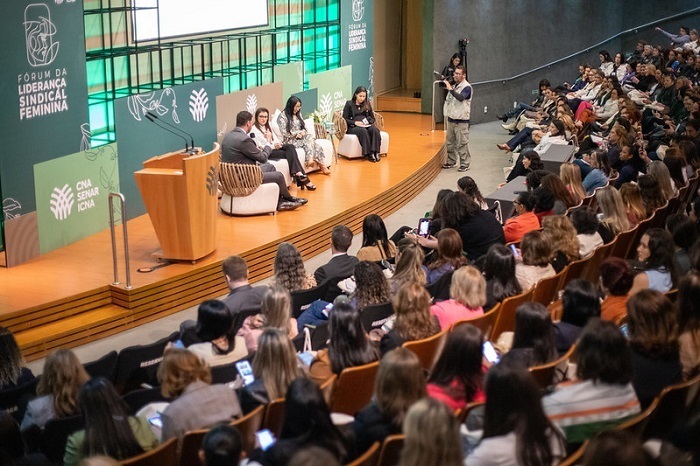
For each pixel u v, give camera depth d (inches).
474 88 673.0
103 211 361.4
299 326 237.5
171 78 413.4
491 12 669.3
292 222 371.2
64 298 284.0
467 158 527.2
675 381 164.7
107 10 363.9
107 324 287.6
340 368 179.3
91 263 320.5
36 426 170.2
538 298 230.4
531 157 401.1
